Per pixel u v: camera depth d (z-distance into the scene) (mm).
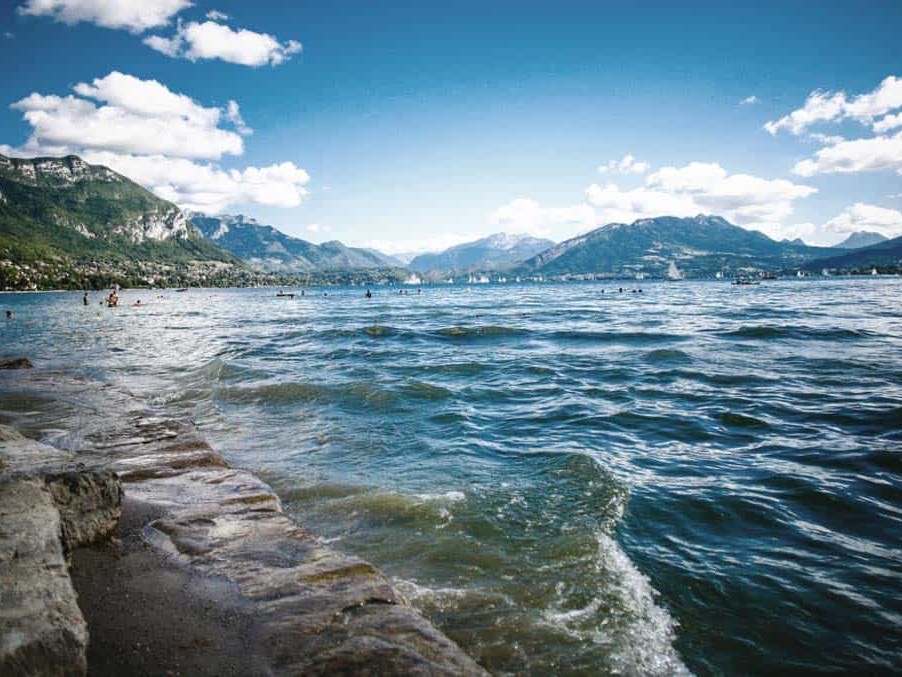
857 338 28469
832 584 6344
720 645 5285
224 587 5316
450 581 6348
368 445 12195
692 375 19531
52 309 77062
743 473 10078
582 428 13531
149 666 4020
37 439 10977
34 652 3369
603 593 6133
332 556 6117
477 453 11594
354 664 4137
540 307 67125
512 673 4816
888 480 9516
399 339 33375
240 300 117500
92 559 5711
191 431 11789
